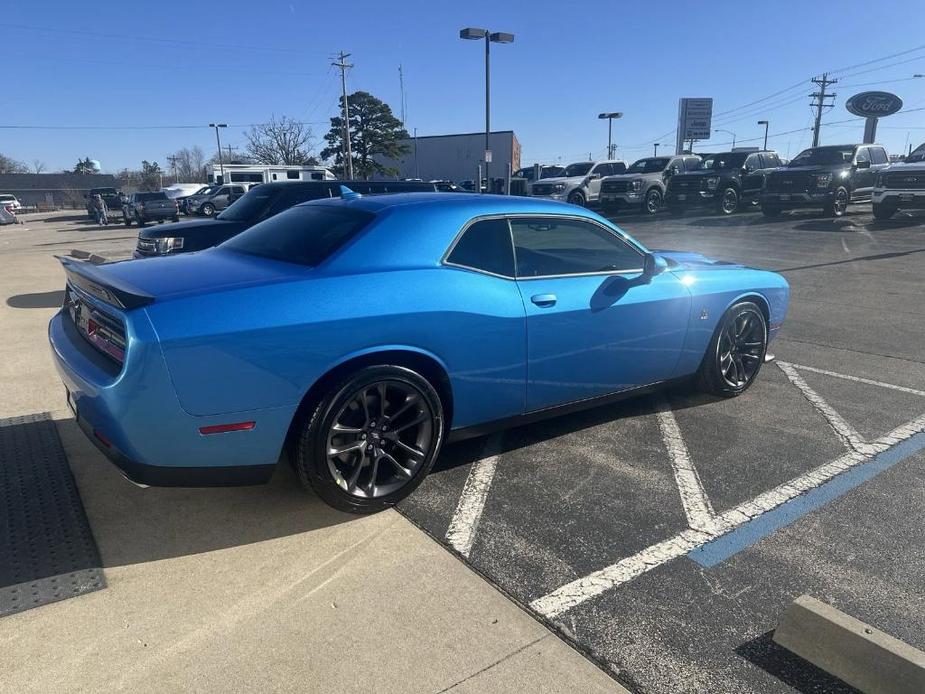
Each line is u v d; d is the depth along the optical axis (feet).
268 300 9.28
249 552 9.70
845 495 11.45
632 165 82.69
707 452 13.24
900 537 10.16
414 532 10.27
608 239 13.39
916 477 12.13
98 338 9.68
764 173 70.38
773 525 10.50
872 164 66.44
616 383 13.62
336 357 9.59
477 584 9.00
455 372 10.96
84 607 8.43
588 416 15.19
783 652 7.77
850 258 41.29
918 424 14.71
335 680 7.28
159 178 334.65
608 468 12.52
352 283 9.96
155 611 8.38
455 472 12.30
